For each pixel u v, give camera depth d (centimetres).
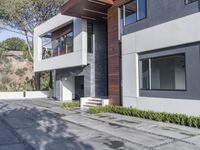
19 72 4591
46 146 848
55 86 2798
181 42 1184
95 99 1880
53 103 2370
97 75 2111
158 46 1312
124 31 1603
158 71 1344
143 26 1438
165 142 864
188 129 1046
